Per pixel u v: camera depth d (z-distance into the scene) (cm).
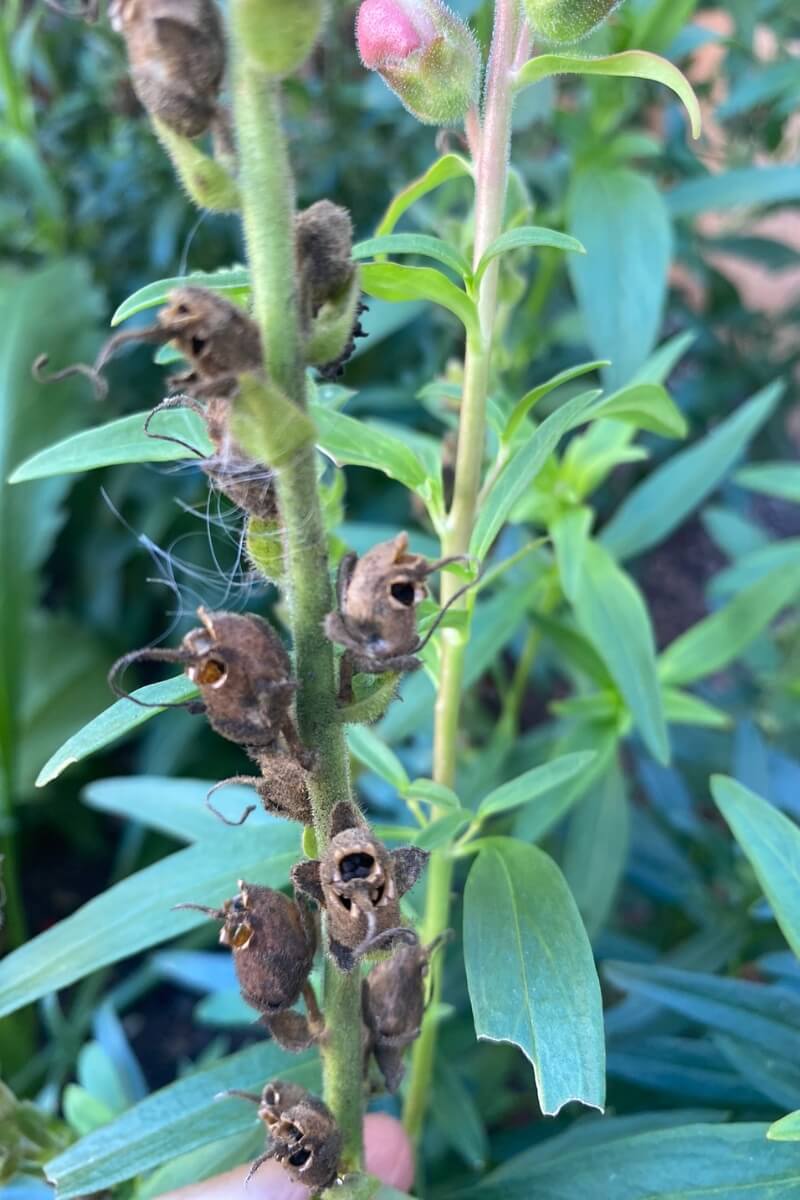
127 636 54
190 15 14
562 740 28
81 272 47
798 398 58
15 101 42
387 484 49
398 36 18
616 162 30
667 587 66
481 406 19
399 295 19
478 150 19
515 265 24
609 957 30
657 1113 23
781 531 70
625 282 27
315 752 15
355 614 14
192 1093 20
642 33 29
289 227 14
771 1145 19
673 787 35
